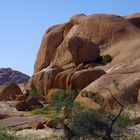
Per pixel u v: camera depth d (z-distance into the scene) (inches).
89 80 1852.9
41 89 2223.2
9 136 800.3
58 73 2059.5
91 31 2431.1
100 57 2194.9
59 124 738.8
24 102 1717.5
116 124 653.3
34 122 1293.1
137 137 723.4
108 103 1337.4
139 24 2468.0
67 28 2696.9
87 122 621.9
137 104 1348.4
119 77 1503.4
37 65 2802.7
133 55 2039.9
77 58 2176.4
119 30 2340.1
